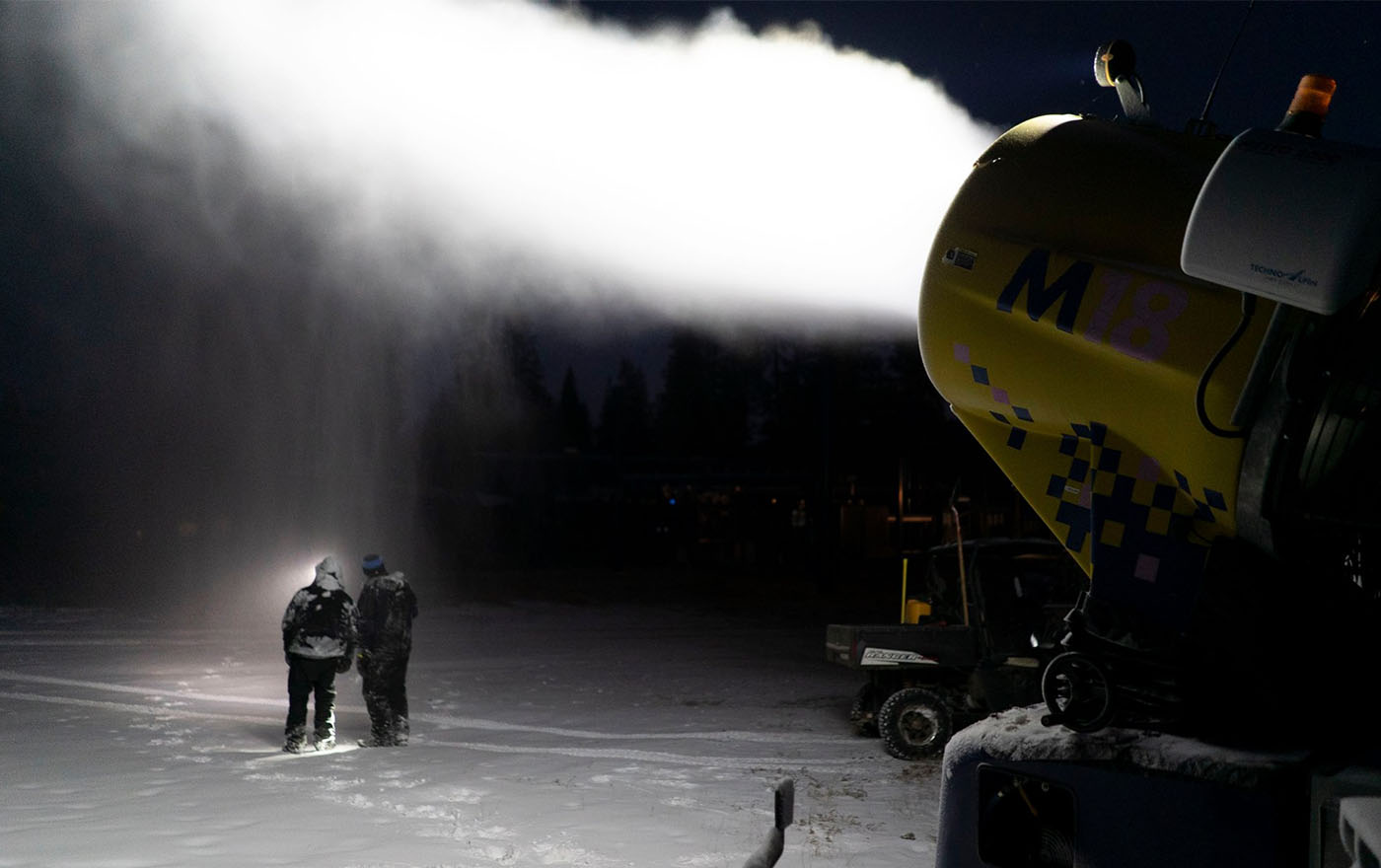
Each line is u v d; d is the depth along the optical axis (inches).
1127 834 93.4
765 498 1879.9
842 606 1123.9
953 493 400.5
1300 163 79.5
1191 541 101.4
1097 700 101.8
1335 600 96.7
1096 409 105.3
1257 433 91.7
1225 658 97.7
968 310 111.3
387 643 384.5
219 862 233.3
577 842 254.2
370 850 243.9
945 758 107.1
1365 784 83.4
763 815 286.4
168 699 483.5
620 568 1649.9
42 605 935.0
